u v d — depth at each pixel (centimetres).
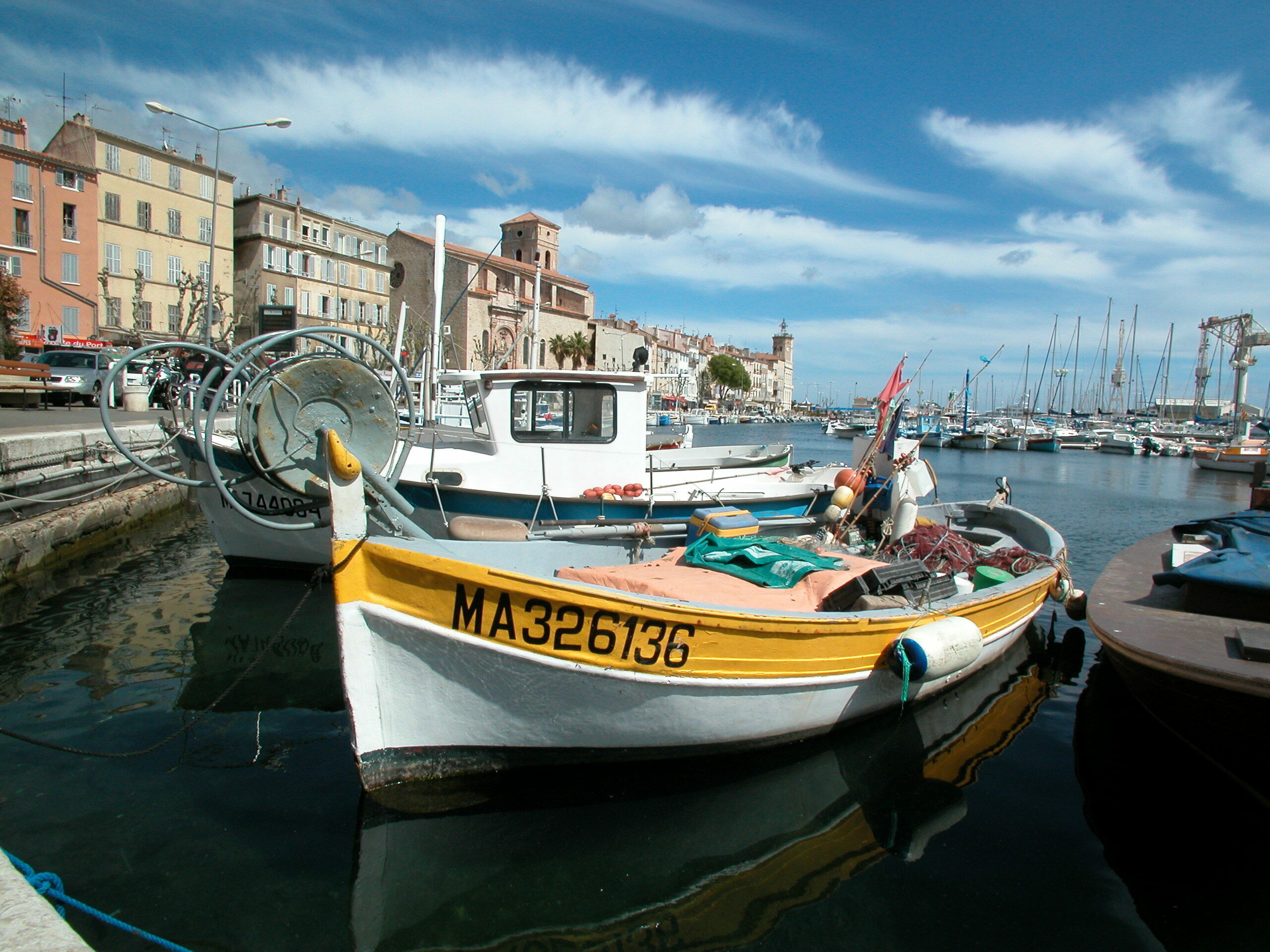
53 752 514
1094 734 598
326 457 403
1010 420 8125
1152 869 413
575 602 423
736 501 933
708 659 458
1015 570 760
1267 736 444
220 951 332
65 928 248
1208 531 762
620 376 905
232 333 4366
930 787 502
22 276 3628
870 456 873
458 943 344
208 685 649
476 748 454
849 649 512
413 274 5784
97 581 979
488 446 911
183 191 4419
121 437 1374
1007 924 367
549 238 7350
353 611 406
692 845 425
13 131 3684
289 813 441
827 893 387
